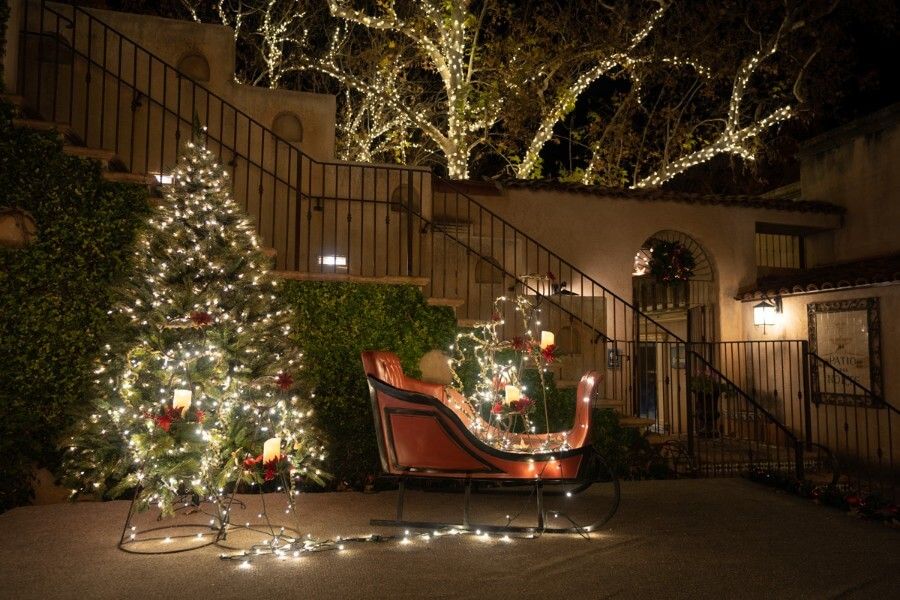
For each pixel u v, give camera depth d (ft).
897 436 30.45
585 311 29.71
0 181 21.21
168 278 18.13
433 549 15.49
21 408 20.70
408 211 27.48
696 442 30.99
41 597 12.12
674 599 12.52
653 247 37.93
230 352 18.17
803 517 19.61
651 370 42.60
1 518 17.84
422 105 48.91
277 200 29.25
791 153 48.34
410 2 44.88
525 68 43.39
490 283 31.17
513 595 12.55
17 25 23.45
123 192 22.57
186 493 19.24
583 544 16.10
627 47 44.50
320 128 30.12
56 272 21.53
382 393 16.92
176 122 28.63
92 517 18.02
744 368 37.22
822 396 33.91
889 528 18.56
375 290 25.30
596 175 49.01
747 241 37.99
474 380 25.63
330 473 22.81
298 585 12.91
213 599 12.11
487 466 16.78
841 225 39.24
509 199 34.83
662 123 49.39
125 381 17.29
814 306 34.68
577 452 16.96
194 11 46.09
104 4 30.30
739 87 44.83
